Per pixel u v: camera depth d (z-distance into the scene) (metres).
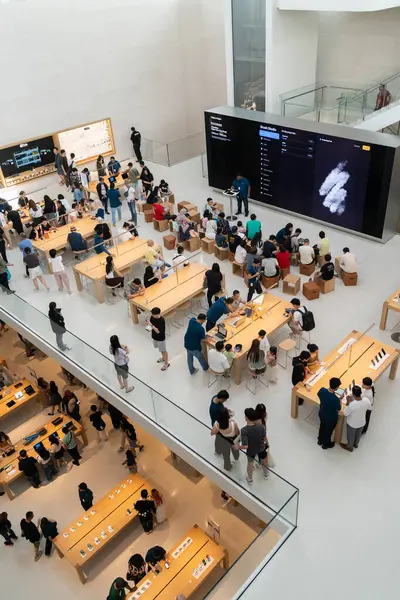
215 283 10.90
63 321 10.84
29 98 17.16
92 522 10.35
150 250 12.25
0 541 10.82
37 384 13.71
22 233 15.20
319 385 8.55
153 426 9.46
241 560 6.85
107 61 18.55
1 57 16.16
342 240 13.76
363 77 17.97
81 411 13.23
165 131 21.41
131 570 9.44
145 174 16.77
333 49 18.28
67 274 13.62
